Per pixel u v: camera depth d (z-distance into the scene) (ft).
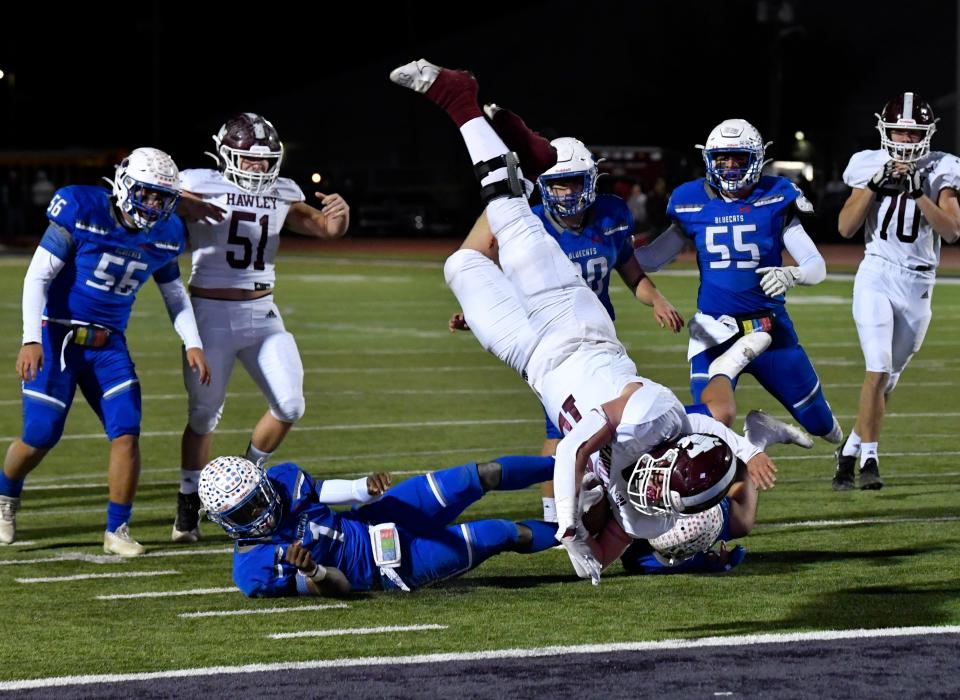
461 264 57.41
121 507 63.31
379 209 392.47
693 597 53.88
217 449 90.38
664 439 47.75
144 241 63.05
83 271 62.69
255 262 67.56
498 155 54.90
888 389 78.89
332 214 69.05
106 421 63.62
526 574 58.49
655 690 42.14
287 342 68.28
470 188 400.67
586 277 65.62
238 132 66.69
